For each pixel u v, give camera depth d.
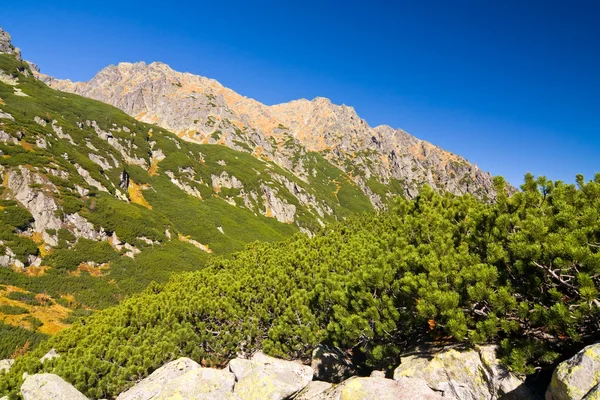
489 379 9.22
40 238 66.62
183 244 90.44
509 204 11.10
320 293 15.79
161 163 147.62
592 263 7.52
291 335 16.09
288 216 165.75
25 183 72.69
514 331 9.62
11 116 93.38
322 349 16.20
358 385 10.71
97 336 19.25
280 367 14.83
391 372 12.16
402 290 11.01
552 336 8.98
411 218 14.51
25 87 136.50
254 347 17.95
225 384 13.88
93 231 75.50
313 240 26.98
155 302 21.66
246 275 21.61
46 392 13.62
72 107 142.12
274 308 17.97
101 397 15.52
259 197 164.00
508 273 9.64
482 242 11.05
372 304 11.82
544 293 8.89
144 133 160.62
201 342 18.30
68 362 16.20
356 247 20.14
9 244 59.47
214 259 33.47
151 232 85.56
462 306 10.20
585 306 7.46
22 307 47.56
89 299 56.91
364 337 12.81
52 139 94.88
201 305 19.11
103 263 69.44
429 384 10.15
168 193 125.38
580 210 9.82
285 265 21.77
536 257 8.42
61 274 61.25
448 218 14.18
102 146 120.06
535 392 8.53
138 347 17.36
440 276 10.40
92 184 94.19
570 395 6.67
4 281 52.31
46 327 45.06
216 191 154.75
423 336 12.89
